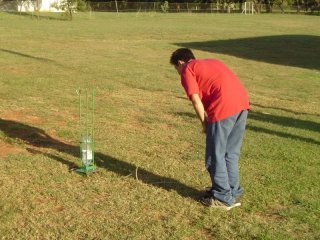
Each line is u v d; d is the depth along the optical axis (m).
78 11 55.22
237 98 4.96
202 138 7.99
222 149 5.02
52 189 5.62
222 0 68.56
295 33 33.97
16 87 12.05
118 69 15.84
